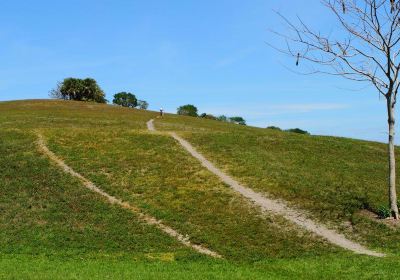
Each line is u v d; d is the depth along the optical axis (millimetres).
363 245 24594
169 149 41594
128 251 23609
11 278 17250
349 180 35156
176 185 33156
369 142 52875
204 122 69750
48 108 75938
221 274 19000
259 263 21750
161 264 20969
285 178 34562
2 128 47375
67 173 34812
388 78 26391
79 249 23688
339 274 19062
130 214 28344
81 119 60688
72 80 118250
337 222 27578
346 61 26047
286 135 54125
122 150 40781
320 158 41750
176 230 26438
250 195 31422
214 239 25156
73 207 29297
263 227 26750
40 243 24344
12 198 30438
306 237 25547
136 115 73875
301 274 19344
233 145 44062
